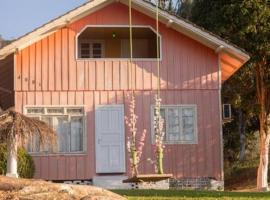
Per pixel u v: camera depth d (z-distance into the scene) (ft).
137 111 76.43
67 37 76.74
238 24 88.02
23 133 58.03
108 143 75.77
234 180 111.45
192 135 76.84
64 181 74.74
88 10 75.82
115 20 77.10
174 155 76.23
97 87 76.43
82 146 75.61
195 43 78.13
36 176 74.18
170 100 77.10
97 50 82.84
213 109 77.41
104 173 75.25
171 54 77.77
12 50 74.23
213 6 90.33
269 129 93.86
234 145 123.13
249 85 95.50
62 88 76.07
